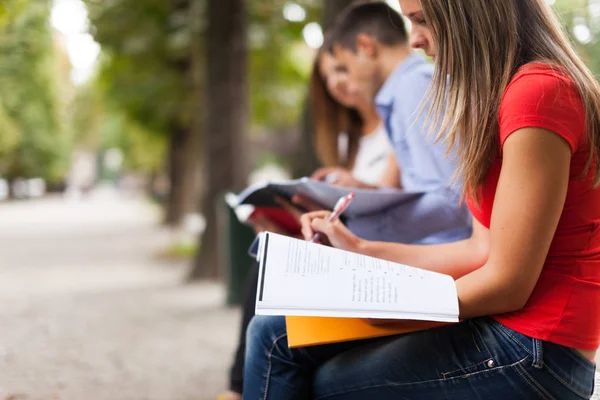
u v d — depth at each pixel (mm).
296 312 1416
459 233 2129
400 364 1597
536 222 1378
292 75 17359
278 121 17828
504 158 1431
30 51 31547
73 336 4840
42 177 39406
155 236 18469
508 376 1488
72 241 16578
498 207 1423
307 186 2068
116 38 13672
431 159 2119
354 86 2709
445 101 1709
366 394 1654
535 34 1528
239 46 9406
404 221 2109
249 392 1768
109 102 16875
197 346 4926
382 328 1606
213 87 9383
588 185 1459
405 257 1736
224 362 4406
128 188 67688
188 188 18969
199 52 13219
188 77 14508
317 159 5586
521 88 1427
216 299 7574
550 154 1379
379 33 2627
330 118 3162
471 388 1533
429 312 1423
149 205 39125
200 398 3516
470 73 1545
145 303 7082
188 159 18906
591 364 1530
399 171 2816
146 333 5297
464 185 1567
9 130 33531
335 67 2754
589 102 1451
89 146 61250
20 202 40938
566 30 1718
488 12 1524
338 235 1746
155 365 4164
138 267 11391
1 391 3027
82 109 41625
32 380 3354
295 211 2248
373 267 1527
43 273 9969
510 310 1459
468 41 1544
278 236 1583
